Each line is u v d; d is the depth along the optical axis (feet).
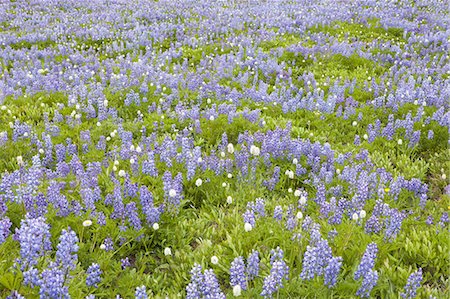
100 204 19.97
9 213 18.11
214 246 18.20
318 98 35.42
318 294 14.71
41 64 47.75
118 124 29.66
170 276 17.22
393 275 16.05
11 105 33.94
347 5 82.17
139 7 86.12
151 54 53.21
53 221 17.87
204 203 21.99
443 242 17.97
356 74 45.55
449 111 31.40
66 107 34.04
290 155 25.79
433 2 81.30
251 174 23.50
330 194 22.59
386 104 35.35
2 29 67.67
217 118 31.22
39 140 27.63
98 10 84.38
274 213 19.21
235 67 47.37
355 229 18.17
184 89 39.40
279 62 50.34
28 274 13.34
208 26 66.95
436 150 29.45
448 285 15.94
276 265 13.92
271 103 36.22
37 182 18.81
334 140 30.73
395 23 66.23
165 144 25.46
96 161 24.98
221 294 13.71
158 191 21.59
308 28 66.33
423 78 43.57
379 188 22.38
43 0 91.61
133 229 18.54
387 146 29.37
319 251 14.93
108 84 41.52
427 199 24.13
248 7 87.15
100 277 15.67
